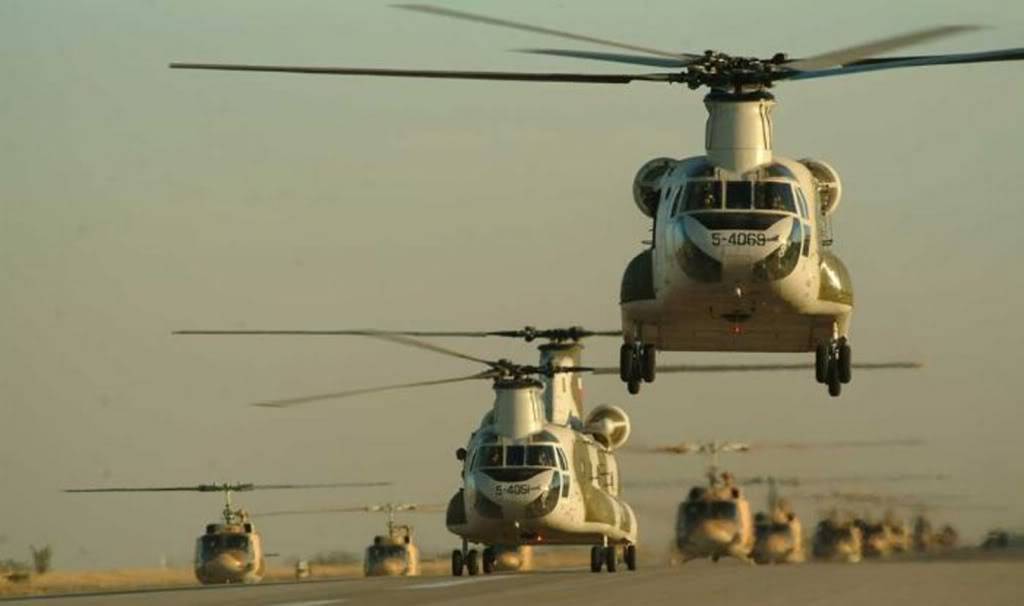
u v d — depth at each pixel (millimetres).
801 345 127062
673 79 118750
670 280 117750
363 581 126875
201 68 105375
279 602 91875
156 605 92375
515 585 105938
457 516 179000
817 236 118562
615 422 198625
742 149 117625
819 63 114625
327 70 106375
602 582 103812
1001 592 84875
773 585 93750
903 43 99625
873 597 83250
